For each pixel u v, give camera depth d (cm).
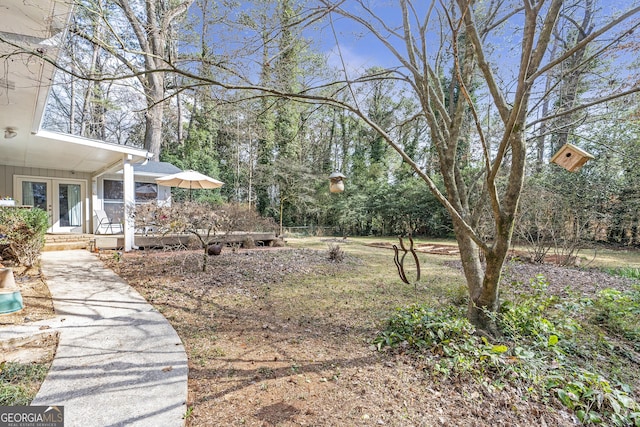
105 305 398
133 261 673
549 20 265
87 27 374
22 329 305
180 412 199
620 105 389
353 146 2208
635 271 682
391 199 1834
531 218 788
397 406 213
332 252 824
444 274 669
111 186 1086
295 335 336
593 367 273
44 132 635
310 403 214
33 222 575
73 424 183
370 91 541
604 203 820
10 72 396
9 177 911
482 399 225
